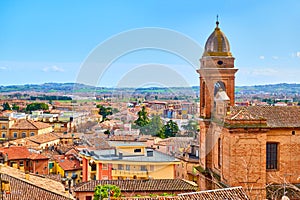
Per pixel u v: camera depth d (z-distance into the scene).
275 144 35.53
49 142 95.62
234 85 38.56
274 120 35.88
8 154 69.56
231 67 38.59
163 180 40.69
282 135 35.50
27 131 113.00
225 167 35.19
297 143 35.72
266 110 36.97
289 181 35.44
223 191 29.27
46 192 27.75
